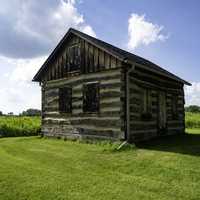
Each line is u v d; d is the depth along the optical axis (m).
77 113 15.36
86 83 14.89
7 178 8.09
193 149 11.31
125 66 13.37
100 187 7.37
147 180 7.94
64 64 16.39
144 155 10.45
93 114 14.39
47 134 17.41
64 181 7.87
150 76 15.41
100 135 13.94
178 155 10.22
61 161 10.26
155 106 15.70
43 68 17.59
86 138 14.67
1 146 14.41
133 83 13.84
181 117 18.97
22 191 7.04
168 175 8.26
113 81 13.58
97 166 9.46
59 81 16.66
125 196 6.74
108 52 13.62
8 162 10.23
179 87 19.11
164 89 16.81
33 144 14.58
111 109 13.52
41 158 10.87
